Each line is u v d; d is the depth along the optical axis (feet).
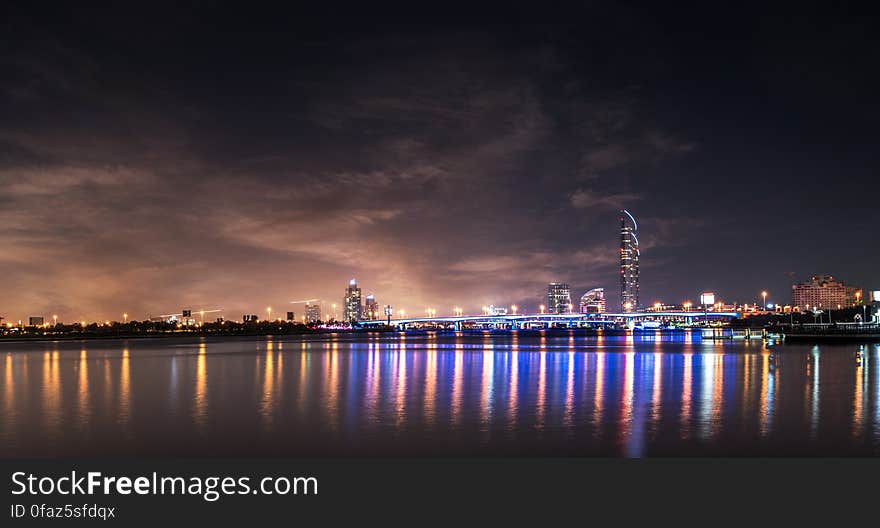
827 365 287.48
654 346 592.60
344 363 343.26
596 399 175.11
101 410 162.40
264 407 165.17
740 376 238.48
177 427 138.00
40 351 555.28
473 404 167.43
